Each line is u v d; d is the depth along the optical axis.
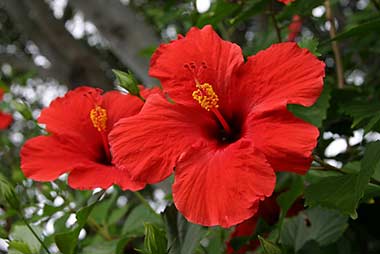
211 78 0.59
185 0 0.87
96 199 0.60
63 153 0.62
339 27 1.03
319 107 0.66
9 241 0.63
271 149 0.55
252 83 0.58
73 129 0.64
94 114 0.62
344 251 0.69
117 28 1.28
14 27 1.98
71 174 0.60
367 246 0.71
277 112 0.56
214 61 0.59
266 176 0.54
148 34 1.26
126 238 0.66
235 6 0.72
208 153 0.56
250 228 0.68
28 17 1.61
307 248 0.67
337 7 1.04
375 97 0.75
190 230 0.60
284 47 0.57
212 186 0.54
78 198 0.77
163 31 1.23
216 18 0.73
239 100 0.59
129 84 0.63
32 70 1.51
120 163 0.56
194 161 0.56
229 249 0.70
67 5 1.87
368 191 0.60
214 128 0.59
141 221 0.74
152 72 0.60
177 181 0.55
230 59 0.59
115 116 0.63
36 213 0.73
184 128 0.58
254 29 1.13
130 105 0.63
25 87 1.43
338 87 0.75
